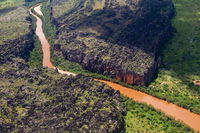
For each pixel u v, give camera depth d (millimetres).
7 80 164625
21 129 123500
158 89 172750
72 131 123562
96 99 147000
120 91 174125
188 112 154375
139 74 173875
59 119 130375
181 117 150750
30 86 157125
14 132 121500
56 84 159500
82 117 133000
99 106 141250
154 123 143250
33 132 121938
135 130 136125
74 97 147625
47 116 133125
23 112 135000
